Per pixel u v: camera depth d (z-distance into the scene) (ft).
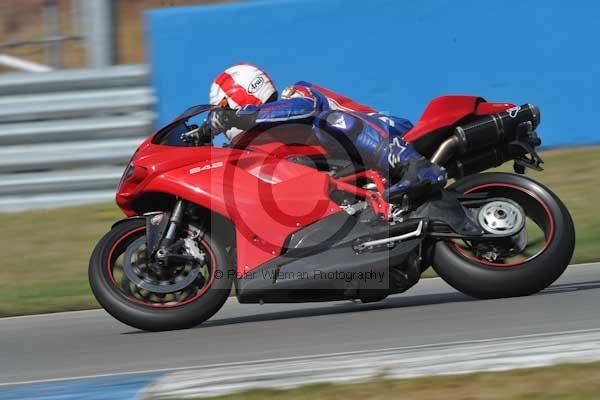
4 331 67.00
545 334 50.78
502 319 55.36
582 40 103.04
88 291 78.79
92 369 53.06
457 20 102.47
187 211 59.88
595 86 103.71
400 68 102.99
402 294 70.59
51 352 58.80
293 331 58.13
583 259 76.59
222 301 59.67
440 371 44.80
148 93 102.78
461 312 58.34
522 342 49.01
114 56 108.78
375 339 53.62
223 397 43.62
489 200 59.82
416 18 102.53
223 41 102.99
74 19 109.70
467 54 102.83
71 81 102.42
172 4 111.75
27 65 111.55
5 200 103.35
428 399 41.14
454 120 61.26
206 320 64.34
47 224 99.25
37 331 66.08
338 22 102.89
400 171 59.47
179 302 59.62
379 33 102.78
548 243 59.36
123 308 59.21
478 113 61.98
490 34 102.73
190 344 56.75
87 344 60.03
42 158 102.78
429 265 60.49
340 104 63.05
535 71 103.14
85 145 102.83
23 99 102.58
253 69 61.98
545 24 102.73
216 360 52.26
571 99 103.81
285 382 45.21
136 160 60.39
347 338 54.60
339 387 43.55
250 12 102.83
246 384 45.42
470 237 58.75
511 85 103.09
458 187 61.16
